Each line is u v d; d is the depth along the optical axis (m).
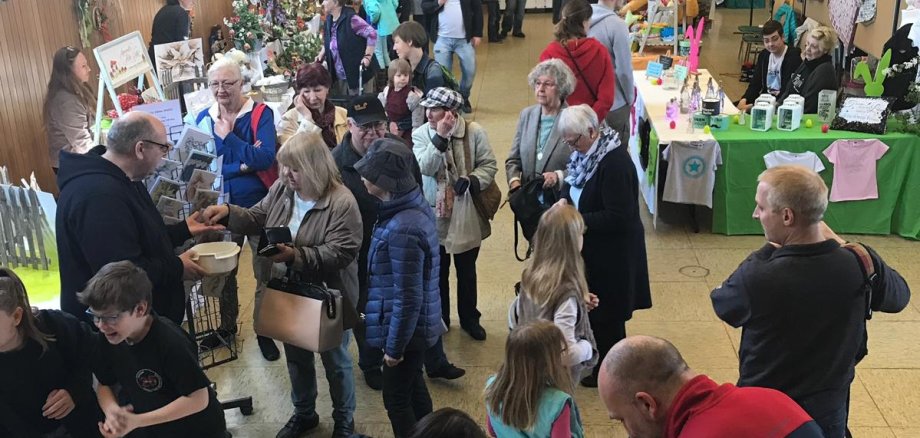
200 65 6.18
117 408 2.85
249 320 5.03
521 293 3.32
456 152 4.32
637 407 2.10
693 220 6.09
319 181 3.40
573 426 2.62
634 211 3.90
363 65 8.00
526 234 4.42
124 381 2.81
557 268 3.21
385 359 3.25
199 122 4.70
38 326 2.91
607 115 5.99
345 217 3.43
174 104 4.35
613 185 3.80
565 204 3.28
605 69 5.36
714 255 5.71
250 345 4.76
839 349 2.60
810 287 2.55
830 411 2.67
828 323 2.57
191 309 4.15
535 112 4.42
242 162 4.29
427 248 3.17
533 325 2.62
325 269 3.39
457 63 11.77
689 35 7.63
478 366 4.48
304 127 4.67
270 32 8.27
